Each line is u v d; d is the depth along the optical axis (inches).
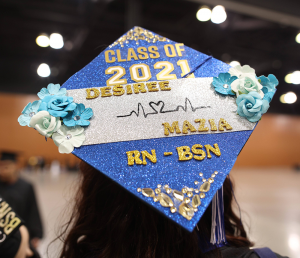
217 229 23.3
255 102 21.4
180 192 18.5
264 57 244.2
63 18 186.4
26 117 21.1
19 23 191.0
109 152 20.2
